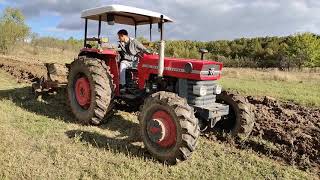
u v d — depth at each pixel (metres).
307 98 10.67
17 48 26.42
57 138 5.90
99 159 5.11
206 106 5.70
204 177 4.85
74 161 5.00
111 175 4.68
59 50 29.98
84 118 6.83
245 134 6.14
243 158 5.55
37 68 14.13
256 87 13.20
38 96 8.61
